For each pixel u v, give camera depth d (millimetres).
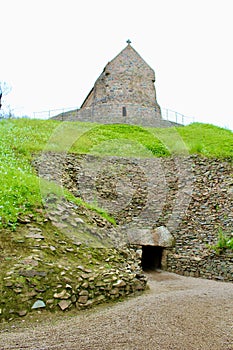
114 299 8328
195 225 16125
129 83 36969
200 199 17375
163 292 9930
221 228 15461
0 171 12594
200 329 6324
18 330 6109
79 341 5598
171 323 6605
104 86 37281
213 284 12023
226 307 8062
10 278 7195
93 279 8219
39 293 7191
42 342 5543
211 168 19453
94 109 35375
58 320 6699
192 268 14258
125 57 37656
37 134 23938
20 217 9688
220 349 5441
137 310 7449
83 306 7512
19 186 11359
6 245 8344
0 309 6543
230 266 13062
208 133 27266
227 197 16797
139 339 5715
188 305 8094
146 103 36906
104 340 5645
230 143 23359
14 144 19984
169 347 5426
